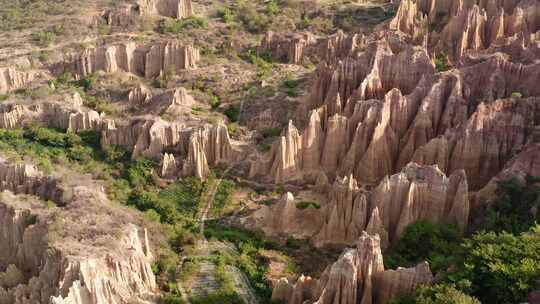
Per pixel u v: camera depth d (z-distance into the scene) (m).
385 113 69.19
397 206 58.91
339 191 61.47
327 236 61.91
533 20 87.12
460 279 42.66
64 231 57.06
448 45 88.94
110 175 79.50
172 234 65.06
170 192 74.94
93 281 49.41
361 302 47.09
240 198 72.31
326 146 73.00
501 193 56.91
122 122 88.94
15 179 70.94
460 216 57.28
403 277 46.06
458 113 68.69
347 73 80.38
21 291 53.25
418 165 60.06
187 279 57.69
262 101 90.06
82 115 89.50
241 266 59.69
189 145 77.50
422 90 71.81
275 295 52.50
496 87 69.50
